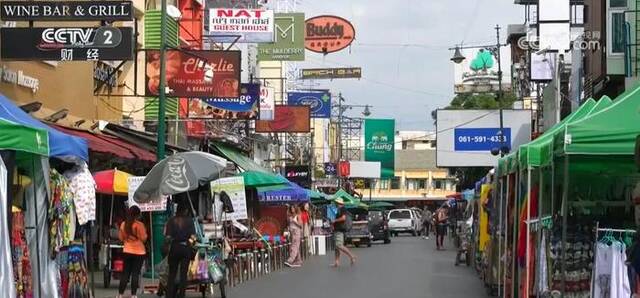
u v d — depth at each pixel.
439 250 38.50
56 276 11.38
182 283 15.34
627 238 10.44
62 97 20.27
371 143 74.25
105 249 18.72
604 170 12.91
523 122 49.97
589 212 12.84
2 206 9.59
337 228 27.41
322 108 46.69
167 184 15.80
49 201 11.28
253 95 27.77
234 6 35.53
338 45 38.84
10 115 11.19
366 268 26.12
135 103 25.98
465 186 57.69
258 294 18.17
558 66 25.81
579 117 12.84
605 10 24.53
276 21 35.84
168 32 25.52
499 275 16.27
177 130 27.73
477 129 50.56
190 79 22.19
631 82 22.78
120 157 19.22
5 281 9.52
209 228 18.44
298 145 63.47
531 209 13.48
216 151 33.12
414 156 105.44
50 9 16.27
